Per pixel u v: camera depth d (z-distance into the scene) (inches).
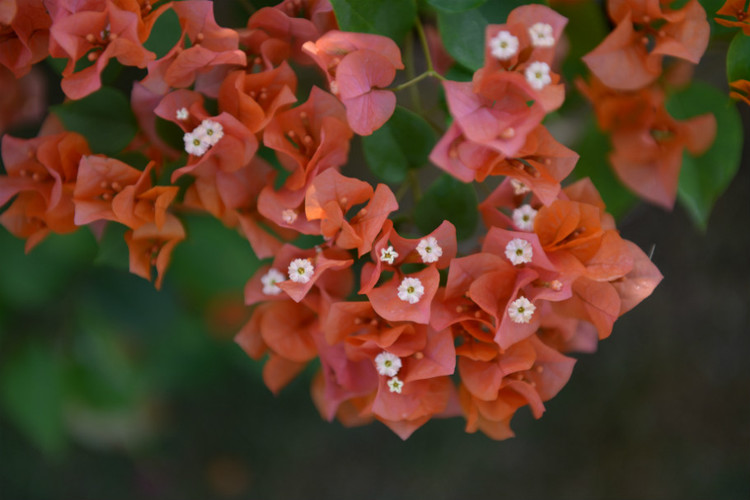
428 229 27.8
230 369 50.2
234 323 36.7
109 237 28.1
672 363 49.0
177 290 33.6
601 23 29.1
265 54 27.6
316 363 32.7
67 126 27.8
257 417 52.1
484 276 26.7
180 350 37.1
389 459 51.9
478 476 51.3
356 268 28.6
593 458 50.2
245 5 29.0
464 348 27.2
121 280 33.2
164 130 28.0
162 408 49.4
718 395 48.4
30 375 33.0
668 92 28.6
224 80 27.4
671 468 48.9
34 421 33.0
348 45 26.8
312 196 26.8
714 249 46.9
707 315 47.9
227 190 27.9
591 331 28.8
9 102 30.2
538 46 26.0
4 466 49.9
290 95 27.0
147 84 27.3
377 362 27.1
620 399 50.0
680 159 28.7
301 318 28.3
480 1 26.7
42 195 28.0
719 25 27.9
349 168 39.9
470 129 25.8
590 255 27.1
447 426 51.9
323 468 52.2
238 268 31.8
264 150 28.1
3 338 33.0
